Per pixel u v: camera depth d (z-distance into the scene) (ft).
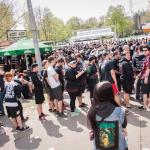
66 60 25.84
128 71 18.69
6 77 16.88
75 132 16.03
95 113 7.64
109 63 17.87
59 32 146.20
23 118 19.03
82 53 40.09
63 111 20.62
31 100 26.58
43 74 19.93
